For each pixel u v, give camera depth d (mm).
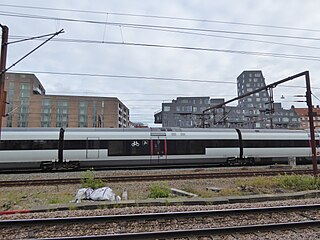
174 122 75250
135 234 5305
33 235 5699
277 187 11547
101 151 18594
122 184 12492
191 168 19688
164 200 8289
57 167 18312
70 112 77562
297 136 22188
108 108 80625
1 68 12219
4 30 12281
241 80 114875
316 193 9367
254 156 21094
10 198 9930
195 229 5516
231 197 8586
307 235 5414
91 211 7355
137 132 19500
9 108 72875
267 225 5684
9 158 17406
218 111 74250
